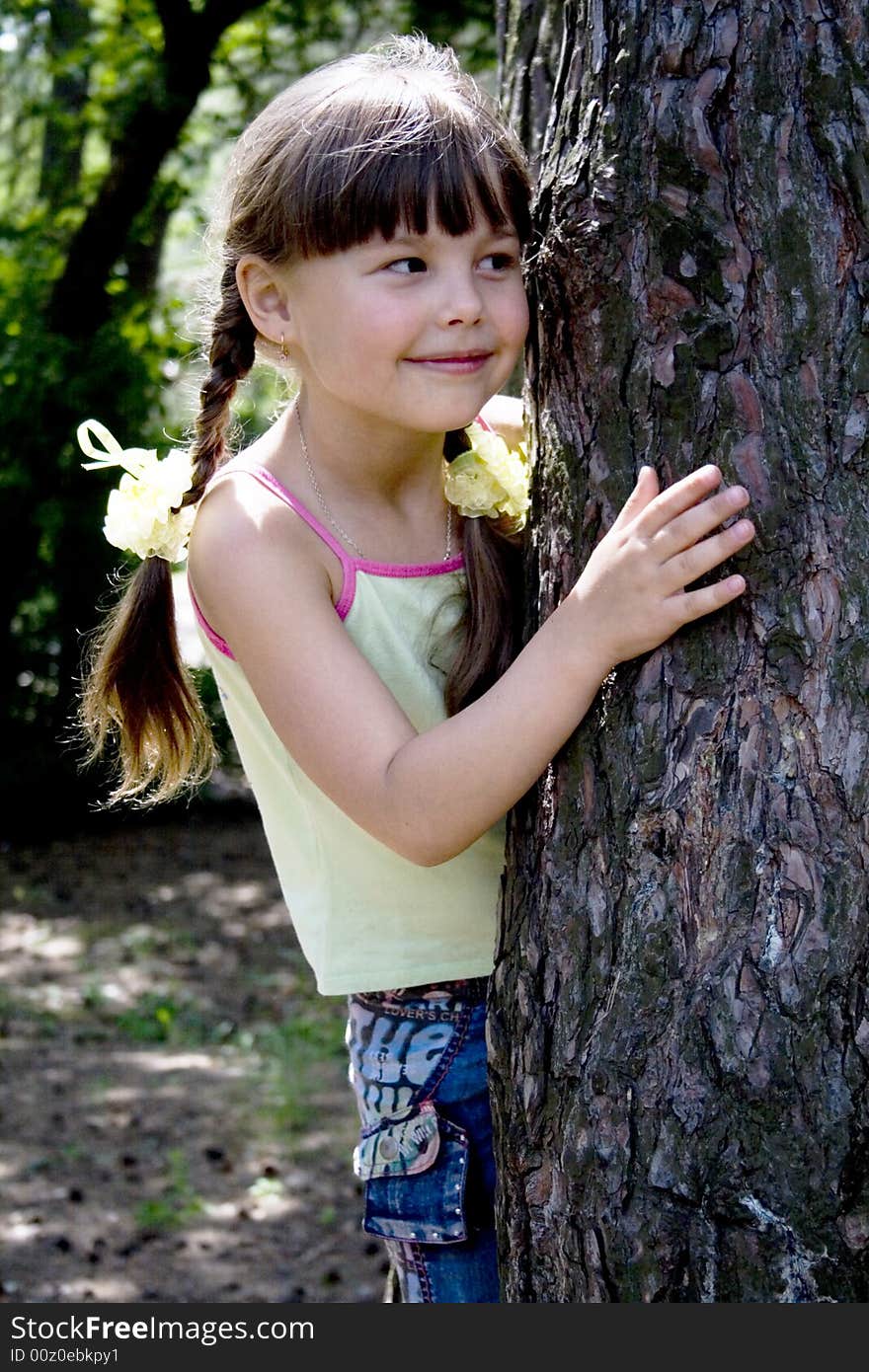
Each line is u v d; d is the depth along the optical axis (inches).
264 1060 239.0
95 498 363.6
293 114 64.7
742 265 57.1
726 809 57.1
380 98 62.8
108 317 374.0
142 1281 169.5
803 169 56.6
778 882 56.3
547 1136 61.4
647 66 58.8
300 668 64.6
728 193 57.2
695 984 57.1
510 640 69.6
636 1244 57.2
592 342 61.1
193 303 83.2
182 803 403.9
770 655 56.7
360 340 63.2
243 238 67.6
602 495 61.1
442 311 62.3
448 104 63.4
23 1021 255.6
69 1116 215.6
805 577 56.3
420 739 61.2
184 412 370.3
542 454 65.8
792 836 56.3
